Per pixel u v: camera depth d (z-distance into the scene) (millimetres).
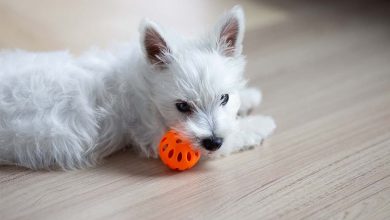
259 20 1056
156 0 1225
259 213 539
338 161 614
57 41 939
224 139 591
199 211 543
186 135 585
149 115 623
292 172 599
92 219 535
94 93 626
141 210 546
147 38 591
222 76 590
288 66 855
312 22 1039
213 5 1180
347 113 711
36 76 618
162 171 611
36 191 576
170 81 590
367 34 972
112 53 686
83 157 625
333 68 843
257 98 724
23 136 599
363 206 544
